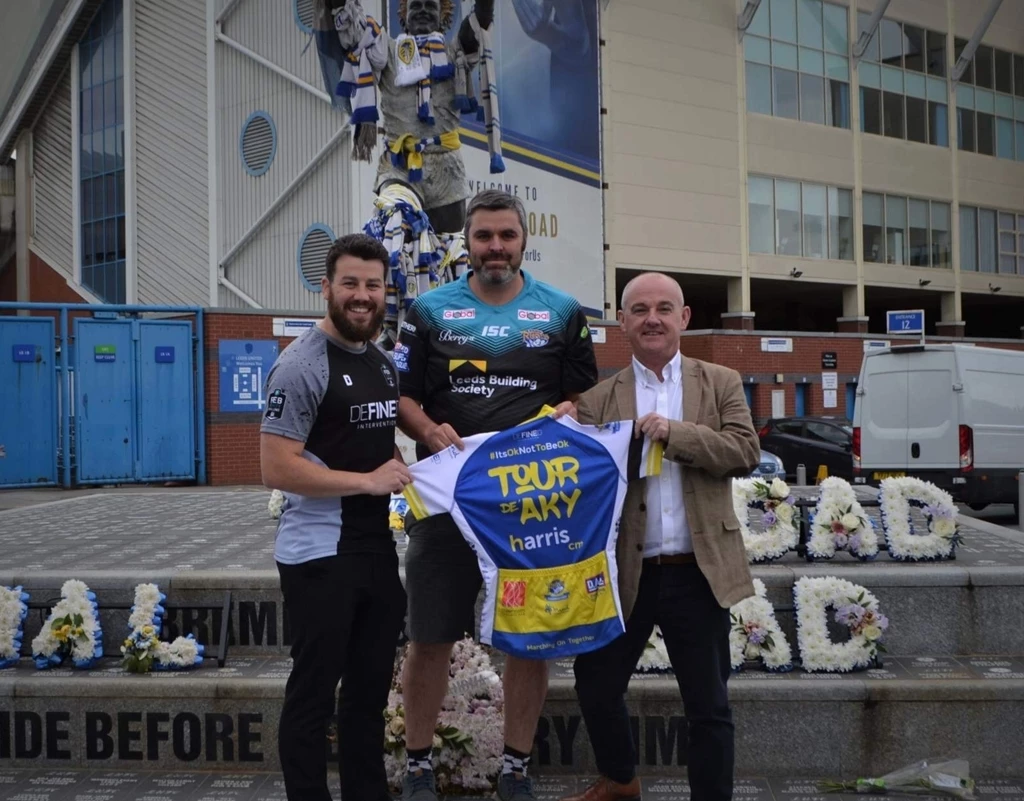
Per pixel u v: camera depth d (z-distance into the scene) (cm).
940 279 3650
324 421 404
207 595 590
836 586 552
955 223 3691
